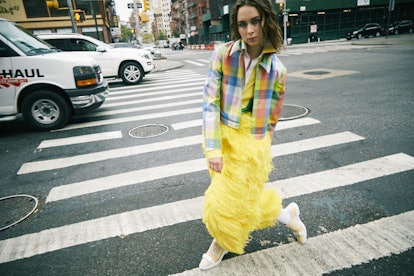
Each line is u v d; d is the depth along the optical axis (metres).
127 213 2.87
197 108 7.04
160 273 2.11
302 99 7.04
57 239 2.54
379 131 4.62
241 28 1.50
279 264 2.11
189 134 5.16
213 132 1.65
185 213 2.82
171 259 2.24
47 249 2.42
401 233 2.35
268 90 1.67
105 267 2.20
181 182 3.44
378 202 2.79
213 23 61.41
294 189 3.12
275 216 2.04
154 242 2.44
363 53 16.72
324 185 3.16
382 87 7.62
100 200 3.15
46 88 5.73
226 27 51.59
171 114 6.61
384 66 11.04
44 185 3.55
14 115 5.59
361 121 5.15
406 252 2.15
